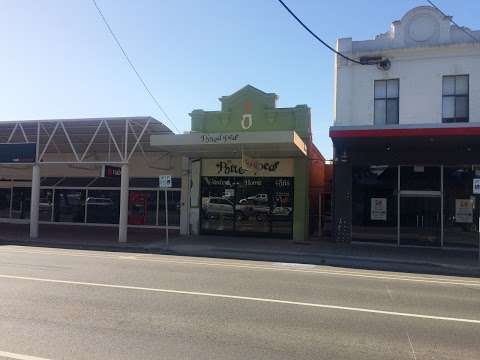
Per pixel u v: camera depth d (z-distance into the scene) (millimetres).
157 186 25406
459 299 9539
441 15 20078
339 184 20609
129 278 10859
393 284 11234
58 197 27719
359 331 6887
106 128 21609
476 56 19703
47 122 21375
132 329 6660
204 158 23188
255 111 22062
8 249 16969
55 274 11148
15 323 6824
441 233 19719
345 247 19281
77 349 5746
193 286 10062
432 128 17141
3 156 22016
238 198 22703
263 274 12188
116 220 26406
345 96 21078
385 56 20641
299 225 21625
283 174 22078
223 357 5590
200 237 22219
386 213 20328
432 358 5777
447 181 19828
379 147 19953
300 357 5680
